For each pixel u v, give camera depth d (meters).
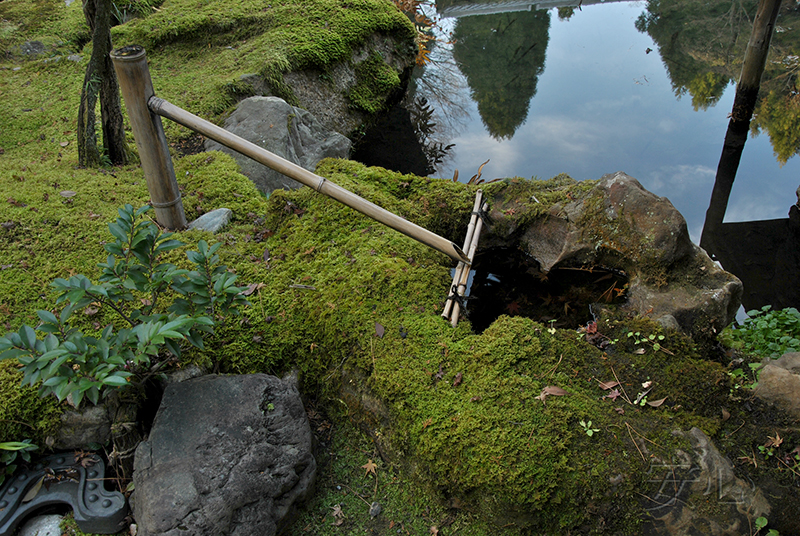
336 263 3.40
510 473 2.32
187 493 2.25
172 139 5.09
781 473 2.39
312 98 6.32
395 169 6.37
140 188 4.23
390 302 3.11
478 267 4.05
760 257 5.30
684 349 2.87
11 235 3.58
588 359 2.81
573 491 2.30
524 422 2.48
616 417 2.54
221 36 6.59
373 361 2.81
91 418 2.57
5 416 2.52
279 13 6.84
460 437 2.46
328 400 3.02
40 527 2.47
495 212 3.91
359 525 2.59
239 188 4.29
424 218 3.91
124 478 2.58
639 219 3.41
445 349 2.84
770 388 2.66
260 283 3.32
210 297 2.55
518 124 7.15
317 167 4.35
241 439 2.48
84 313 3.00
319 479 2.76
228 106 5.55
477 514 2.48
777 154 6.63
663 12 10.20
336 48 6.57
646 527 2.32
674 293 3.28
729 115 7.23
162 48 6.50
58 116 5.20
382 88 7.07
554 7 10.95
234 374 2.90
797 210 5.90
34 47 6.37
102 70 4.14
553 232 3.81
